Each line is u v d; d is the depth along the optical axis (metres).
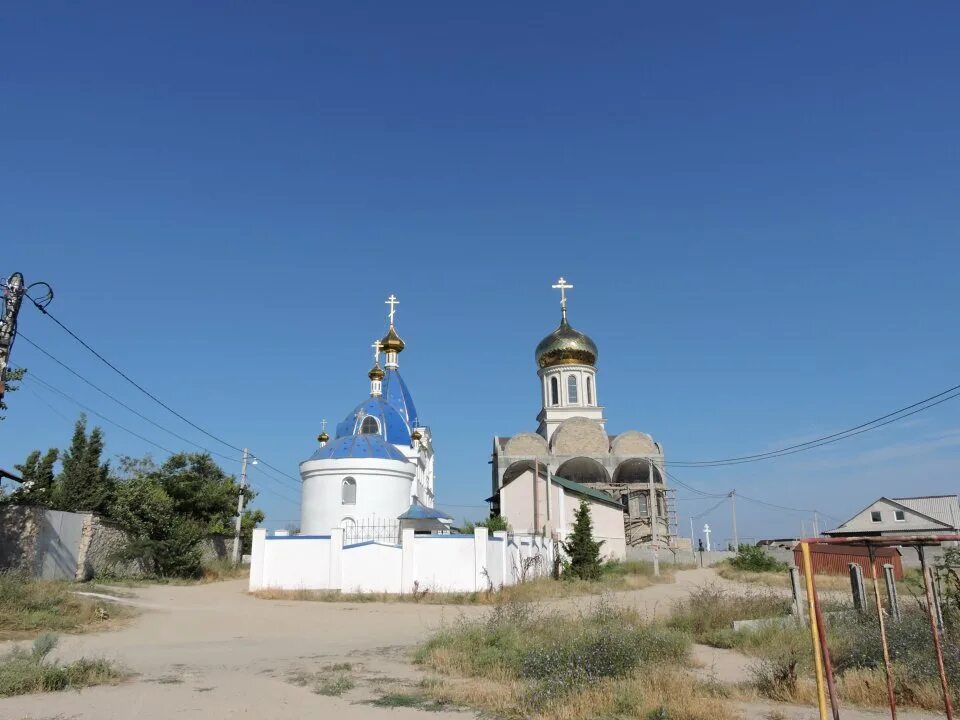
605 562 50.84
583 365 69.25
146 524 37.00
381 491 39.16
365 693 11.84
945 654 11.99
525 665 13.20
